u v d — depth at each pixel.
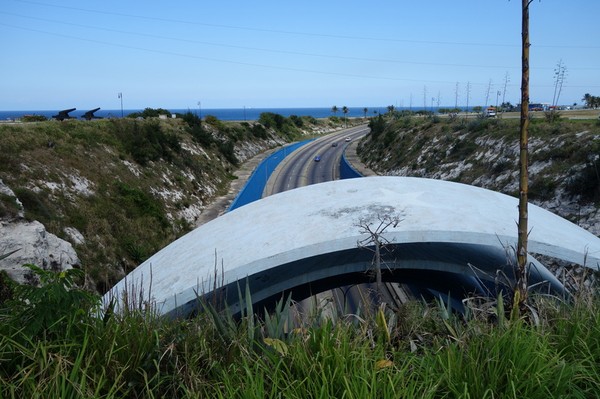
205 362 3.45
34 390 2.63
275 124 97.56
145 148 39.22
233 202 40.59
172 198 36.06
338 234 10.84
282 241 10.98
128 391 2.97
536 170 31.05
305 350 3.28
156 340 3.41
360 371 2.93
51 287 3.33
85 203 25.72
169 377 3.16
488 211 12.23
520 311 4.25
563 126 33.75
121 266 23.17
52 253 19.11
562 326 3.82
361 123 148.12
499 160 37.00
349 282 13.77
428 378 3.10
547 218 13.12
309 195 14.42
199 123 62.81
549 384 3.02
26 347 3.16
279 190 48.53
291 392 2.86
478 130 45.59
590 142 29.02
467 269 12.38
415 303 4.81
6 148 25.03
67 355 2.97
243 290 11.67
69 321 3.25
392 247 12.19
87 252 21.86
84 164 29.67
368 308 4.39
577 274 19.34
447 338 3.96
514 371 3.02
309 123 121.00
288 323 4.29
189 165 45.12
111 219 26.05
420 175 47.00
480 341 3.52
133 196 30.09
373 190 14.03
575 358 3.50
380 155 64.00
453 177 41.16
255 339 3.85
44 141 28.75
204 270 10.28
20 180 23.30
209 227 14.10
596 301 4.41
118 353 3.24
